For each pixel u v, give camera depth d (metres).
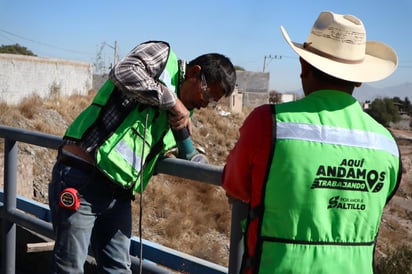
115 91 2.11
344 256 1.58
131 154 2.08
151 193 16.05
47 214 3.92
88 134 2.09
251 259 1.61
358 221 1.60
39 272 3.53
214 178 2.02
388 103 78.62
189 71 2.18
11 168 3.10
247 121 1.64
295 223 1.55
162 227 14.34
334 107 1.63
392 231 22.30
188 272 2.59
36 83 30.38
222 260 13.13
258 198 1.60
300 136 1.55
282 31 1.70
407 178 34.53
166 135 2.19
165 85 2.10
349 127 1.61
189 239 14.09
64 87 33.03
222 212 16.02
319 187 1.55
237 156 1.65
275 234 1.57
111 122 2.08
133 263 2.48
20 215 3.05
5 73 28.19
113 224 2.27
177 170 2.16
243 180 1.67
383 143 1.65
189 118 2.23
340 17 1.68
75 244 2.14
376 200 1.63
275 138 1.55
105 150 2.06
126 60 2.03
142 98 2.01
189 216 15.21
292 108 1.61
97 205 2.16
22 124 22.53
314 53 1.67
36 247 3.31
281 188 1.55
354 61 1.64
